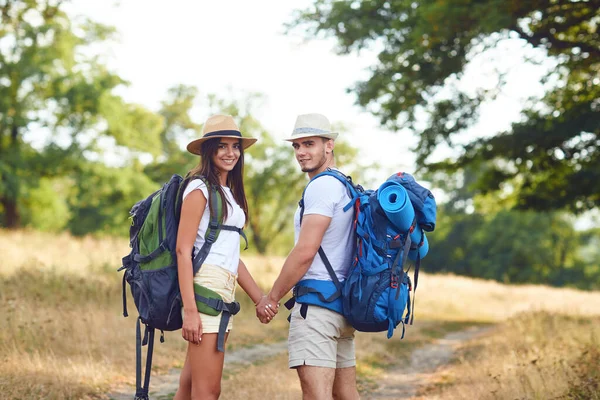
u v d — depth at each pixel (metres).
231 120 3.92
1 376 6.00
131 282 3.79
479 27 13.46
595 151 16.30
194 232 3.71
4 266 12.69
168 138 56.41
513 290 30.31
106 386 6.57
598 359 7.18
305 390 3.81
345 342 4.11
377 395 7.66
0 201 34.59
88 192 37.66
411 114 17.14
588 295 30.92
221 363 3.79
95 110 33.41
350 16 17.31
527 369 7.27
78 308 9.73
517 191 21.09
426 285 28.38
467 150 16.97
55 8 33.28
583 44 14.67
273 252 63.84
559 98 16.61
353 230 3.84
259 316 3.88
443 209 72.12
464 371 8.80
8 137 33.38
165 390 6.75
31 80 32.19
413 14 15.51
